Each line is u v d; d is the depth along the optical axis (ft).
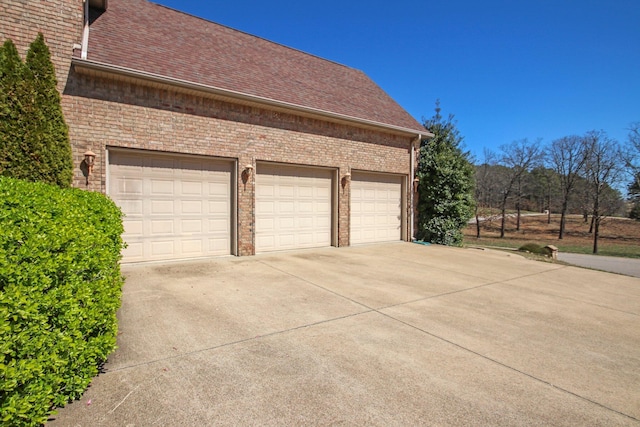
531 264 29.04
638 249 88.74
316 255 29.43
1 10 19.06
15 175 17.20
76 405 7.93
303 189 32.22
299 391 8.92
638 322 15.38
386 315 15.02
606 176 89.92
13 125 17.26
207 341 11.75
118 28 27.02
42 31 20.10
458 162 42.37
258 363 10.34
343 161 34.09
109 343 8.94
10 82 17.28
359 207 36.45
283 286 19.17
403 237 40.60
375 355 11.15
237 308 15.23
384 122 36.27
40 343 6.45
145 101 23.53
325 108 31.91
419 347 11.89
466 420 7.97
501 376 10.10
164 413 7.81
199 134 25.61
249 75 30.50
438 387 9.36
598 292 20.70
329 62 45.60
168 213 25.22
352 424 7.69
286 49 41.93
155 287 18.24
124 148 22.90
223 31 36.94
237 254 27.63
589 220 135.13
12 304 5.92
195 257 26.40
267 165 29.81
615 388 9.67
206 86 24.63
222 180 27.37
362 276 22.26
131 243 23.95
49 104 18.39
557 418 8.20
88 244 8.80
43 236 7.32
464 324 14.29
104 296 9.24
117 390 8.63
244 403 8.32
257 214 29.27
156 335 12.08
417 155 41.45
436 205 41.45
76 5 21.18
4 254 6.16
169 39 29.55
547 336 13.35
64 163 19.01
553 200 132.36
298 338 12.28
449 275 23.56
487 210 113.50
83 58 20.70
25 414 6.23
